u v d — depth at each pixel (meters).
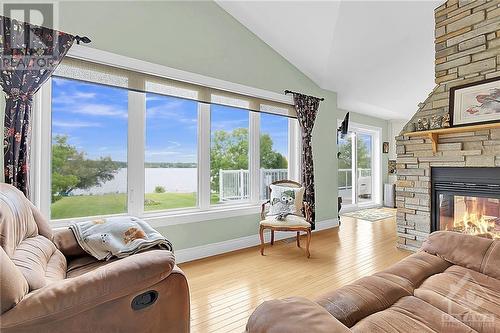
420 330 1.08
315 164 4.60
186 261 3.16
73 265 1.75
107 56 2.63
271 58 3.99
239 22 3.62
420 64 4.29
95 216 2.75
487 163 2.82
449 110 3.11
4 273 0.97
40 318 1.01
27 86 2.23
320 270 2.88
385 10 3.21
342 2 3.08
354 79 4.61
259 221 3.88
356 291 1.38
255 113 3.95
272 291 2.42
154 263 1.25
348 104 5.78
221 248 3.47
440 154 3.19
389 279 1.53
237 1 3.29
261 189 4.05
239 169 3.83
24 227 1.49
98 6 2.60
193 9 3.21
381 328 1.09
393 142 7.32
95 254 1.85
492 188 2.82
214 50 3.38
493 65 2.84
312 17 3.33
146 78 2.89
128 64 2.75
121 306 1.17
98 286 1.11
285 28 3.59
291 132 4.38
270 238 3.96
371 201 7.18
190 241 3.22
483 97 2.85
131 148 2.92
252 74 3.76
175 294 1.31
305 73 4.42
